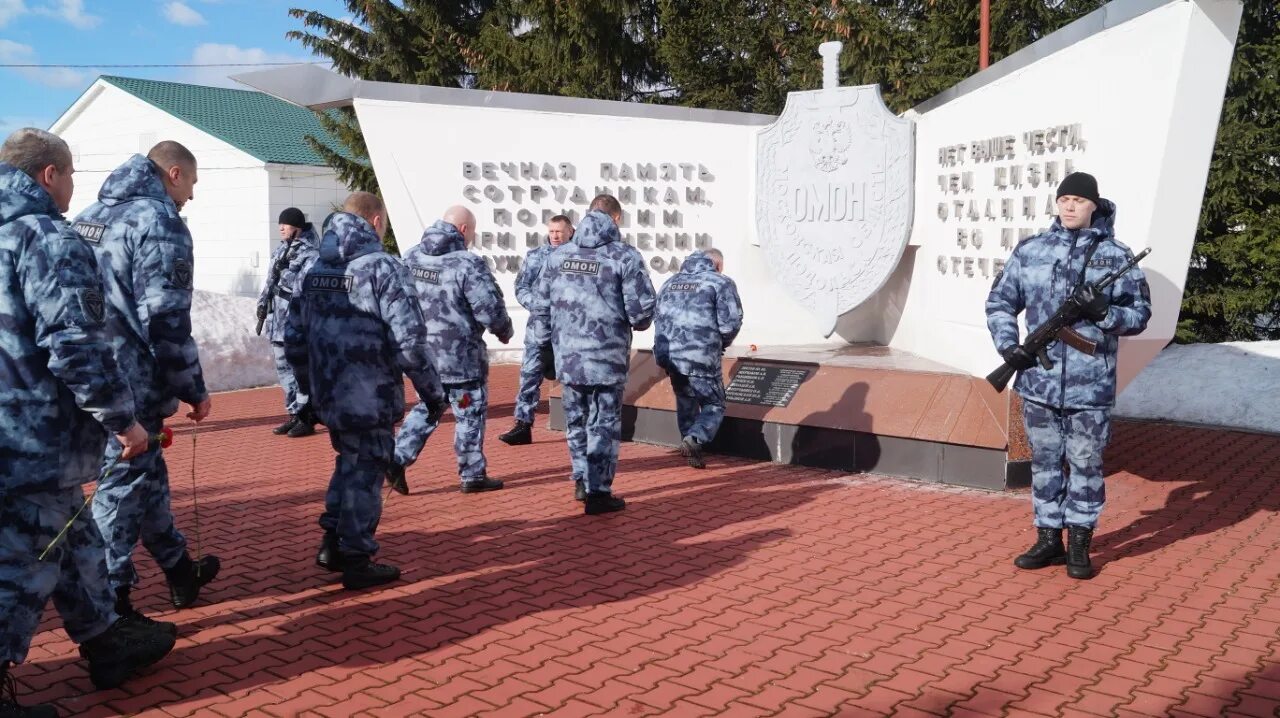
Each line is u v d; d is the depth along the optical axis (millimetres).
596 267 6930
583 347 6934
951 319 9930
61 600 3908
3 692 3877
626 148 11734
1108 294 5574
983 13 13523
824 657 4473
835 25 15633
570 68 18703
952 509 7184
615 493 7738
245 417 11523
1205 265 12023
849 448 8477
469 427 7656
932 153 10602
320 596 5344
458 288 7441
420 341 5332
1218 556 6035
